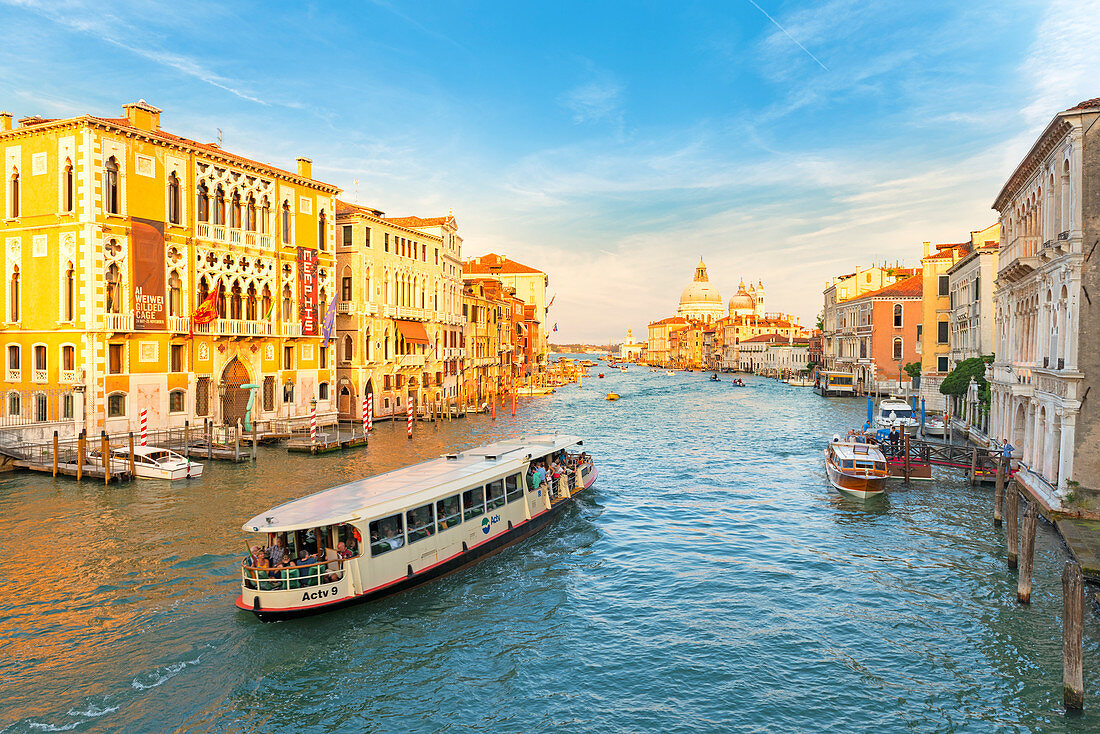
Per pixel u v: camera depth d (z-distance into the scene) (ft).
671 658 49.42
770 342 533.96
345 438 143.13
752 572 66.85
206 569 63.41
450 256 223.51
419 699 43.93
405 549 59.98
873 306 264.31
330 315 158.92
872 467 99.71
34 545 69.82
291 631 52.31
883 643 51.60
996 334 117.80
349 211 171.32
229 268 136.05
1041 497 80.59
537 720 41.75
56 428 108.17
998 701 43.75
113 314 114.01
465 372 246.27
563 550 73.10
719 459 131.54
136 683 44.60
